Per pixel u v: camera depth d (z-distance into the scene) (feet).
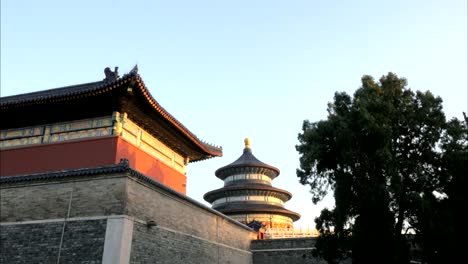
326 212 88.33
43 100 90.17
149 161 103.35
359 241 79.46
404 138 89.10
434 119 87.35
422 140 87.35
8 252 75.56
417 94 91.40
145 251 75.61
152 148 106.83
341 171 87.40
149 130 105.19
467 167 82.28
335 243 87.86
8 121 100.17
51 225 75.00
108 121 93.09
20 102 91.35
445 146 86.02
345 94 94.94
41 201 77.97
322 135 89.51
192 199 95.61
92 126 93.97
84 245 71.15
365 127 81.25
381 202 79.15
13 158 96.27
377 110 86.17
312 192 91.86
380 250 78.84
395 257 78.74
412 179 83.15
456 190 82.64
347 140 83.92
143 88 87.92
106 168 75.61
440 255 80.12
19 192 80.43
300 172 92.89
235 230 122.42
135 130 99.66
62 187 77.92
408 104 89.76
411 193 80.18
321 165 90.94
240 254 123.03
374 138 81.56
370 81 94.48
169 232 84.84
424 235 82.07
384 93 91.61
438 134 87.10
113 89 86.53
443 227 77.87
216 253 106.11
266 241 132.87
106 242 69.82
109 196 73.77
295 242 129.70
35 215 77.00
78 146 92.32
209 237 103.50
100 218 72.38
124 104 91.71
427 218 78.89
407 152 88.84
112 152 89.04
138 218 75.25
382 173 81.92
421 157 87.04
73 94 88.28
